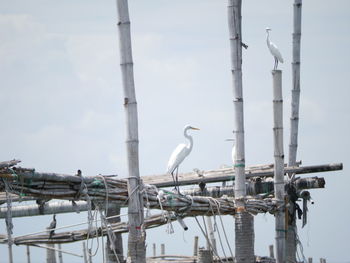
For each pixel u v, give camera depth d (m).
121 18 15.09
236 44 19.03
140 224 15.16
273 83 20.75
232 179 20.94
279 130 20.78
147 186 16.09
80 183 14.59
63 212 19.78
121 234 18.81
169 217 17.33
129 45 15.12
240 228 18.78
